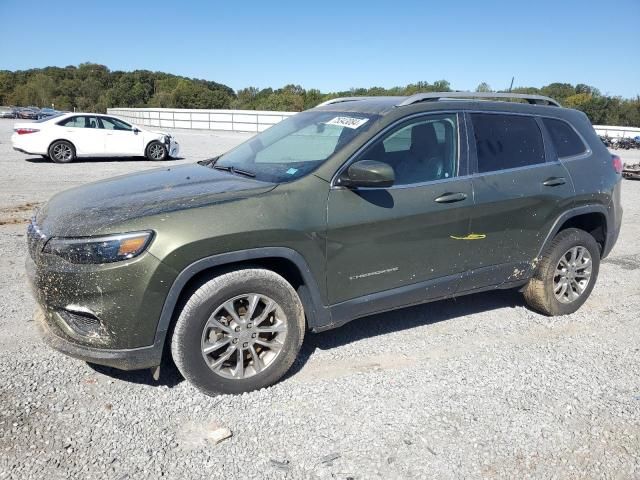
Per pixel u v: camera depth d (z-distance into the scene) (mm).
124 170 14281
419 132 4039
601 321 4934
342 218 3596
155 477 2703
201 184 3705
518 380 3783
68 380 3549
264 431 3100
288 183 3553
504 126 4488
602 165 5031
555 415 3367
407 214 3832
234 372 3443
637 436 3191
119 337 3105
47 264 3154
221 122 40000
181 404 3332
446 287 4191
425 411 3348
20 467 2727
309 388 3574
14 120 50625
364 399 3463
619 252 7430
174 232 3104
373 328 4574
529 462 2926
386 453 2943
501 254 4414
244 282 3332
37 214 3730
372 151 3801
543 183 4531
